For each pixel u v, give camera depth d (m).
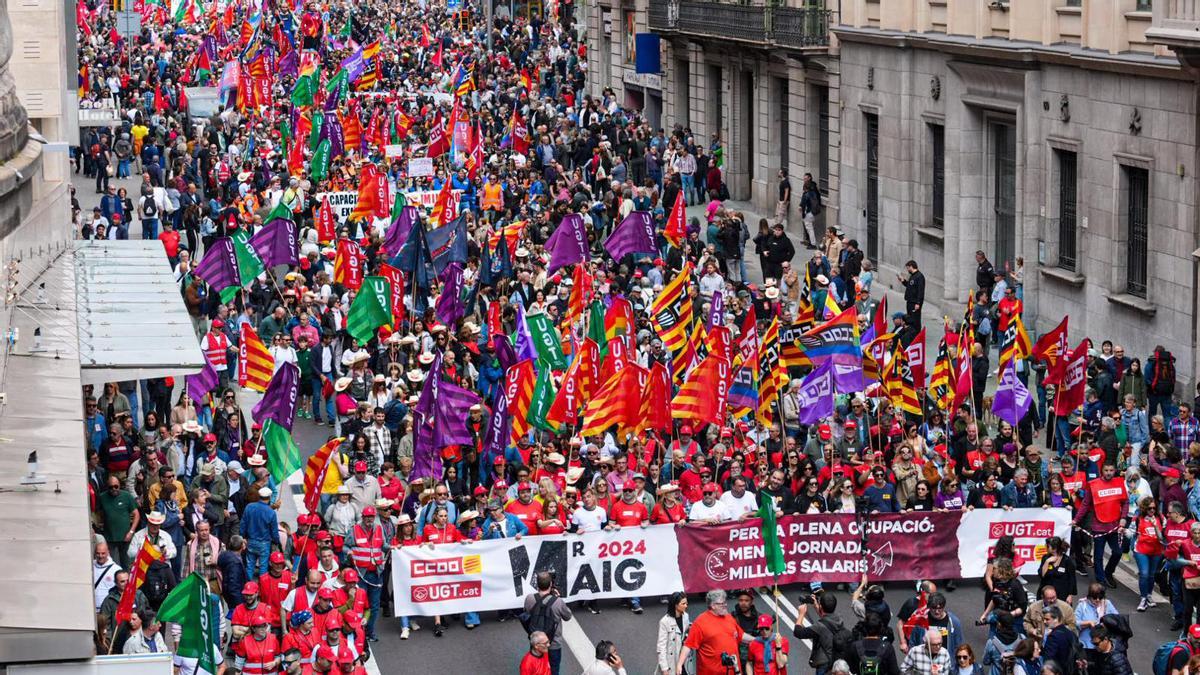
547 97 84.88
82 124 72.19
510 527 30.36
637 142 68.75
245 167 63.94
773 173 67.94
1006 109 49.00
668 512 30.80
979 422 34.09
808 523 30.81
